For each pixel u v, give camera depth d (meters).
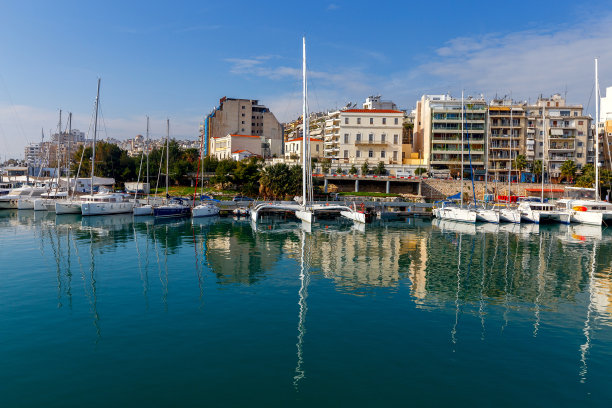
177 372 15.49
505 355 17.23
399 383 14.92
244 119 152.12
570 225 66.25
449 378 15.32
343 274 30.62
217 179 101.75
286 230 56.25
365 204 85.44
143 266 32.22
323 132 138.25
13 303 22.95
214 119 149.50
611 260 37.19
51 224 57.53
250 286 26.94
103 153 119.12
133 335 18.78
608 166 122.31
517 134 118.19
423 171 112.06
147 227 56.34
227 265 33.00
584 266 34.56
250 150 134.38
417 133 132.62
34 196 81.38
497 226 64.50
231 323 20.38
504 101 122.31
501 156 118.06
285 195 91.38
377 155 117.56
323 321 20.80
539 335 19.36
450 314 22.11
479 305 23.70
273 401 13.72
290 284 27.58
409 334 19.28
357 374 15.52
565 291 26.81
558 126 118.62
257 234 51.47
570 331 19.89
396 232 55.91
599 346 18.20
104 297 24.22
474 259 37.16
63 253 36.84
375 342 18.33
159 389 14.34
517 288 27.45
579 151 117.88
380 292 26.03
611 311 22.95
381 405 13.57
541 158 117.62
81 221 61.94
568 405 13.73
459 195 89.38
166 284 27.12
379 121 117.38
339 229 58.59
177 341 18.20
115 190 107.75
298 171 93.81
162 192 101.69
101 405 13.35
